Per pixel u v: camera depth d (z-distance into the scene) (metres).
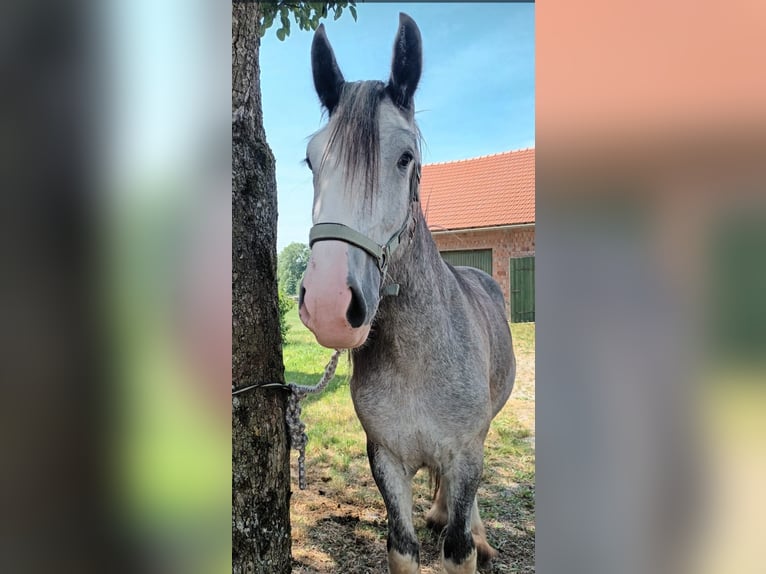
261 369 1.38
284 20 1.72
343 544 1.71
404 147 1.26
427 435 1.40
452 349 1.40
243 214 1.38
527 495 1.85
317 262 1.16
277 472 1.40
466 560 1.39
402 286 1.33
